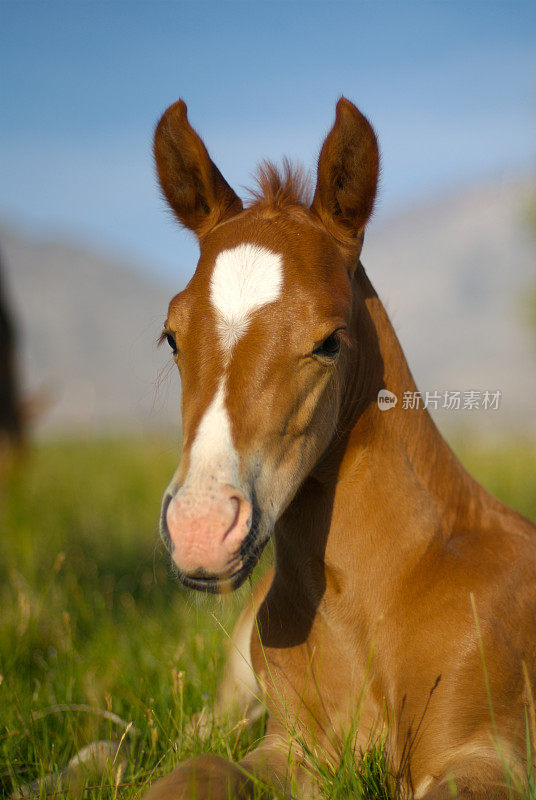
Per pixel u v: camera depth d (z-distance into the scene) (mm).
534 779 3094
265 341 3135
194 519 2850
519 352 71438
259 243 3346
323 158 3574
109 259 155750
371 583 3562
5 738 3957
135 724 4148
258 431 3062
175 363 3486
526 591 3648
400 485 3646
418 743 3395
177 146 3820
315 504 3633
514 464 10625
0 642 5098
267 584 4418
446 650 3385
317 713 3711
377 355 3758
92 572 6613
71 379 73250
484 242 115625
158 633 5242
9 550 7086
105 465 12125
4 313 9773
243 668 4359
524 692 3486
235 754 3764
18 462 9656
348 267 3664
